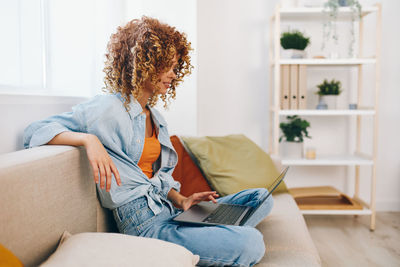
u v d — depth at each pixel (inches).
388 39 113.5
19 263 23.3
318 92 106.7
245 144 84.6
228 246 40.7
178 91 93.4
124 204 46.2
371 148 116.0
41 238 32.5
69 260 27.0
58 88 66.7
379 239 91.4
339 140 115.9
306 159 101.3
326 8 95.9
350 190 117.0
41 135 41.9
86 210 42.1
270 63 107.6
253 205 55.8
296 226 58.6
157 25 48.6
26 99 49.2
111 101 45.6
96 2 79.5
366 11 97.8
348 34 112.4
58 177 35.9
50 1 63.6
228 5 112.9
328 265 75.6
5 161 30.9
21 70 55.0
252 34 113.3
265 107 114.7
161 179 53.6
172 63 50.8
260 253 42.3
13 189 28.8
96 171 38.5
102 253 28.8
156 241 33.8
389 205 116.9
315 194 102.3
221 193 74.0
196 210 52.2
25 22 56.2
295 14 100.2
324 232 96.7
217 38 113.5
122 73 47.1
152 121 55.0
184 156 77.8
